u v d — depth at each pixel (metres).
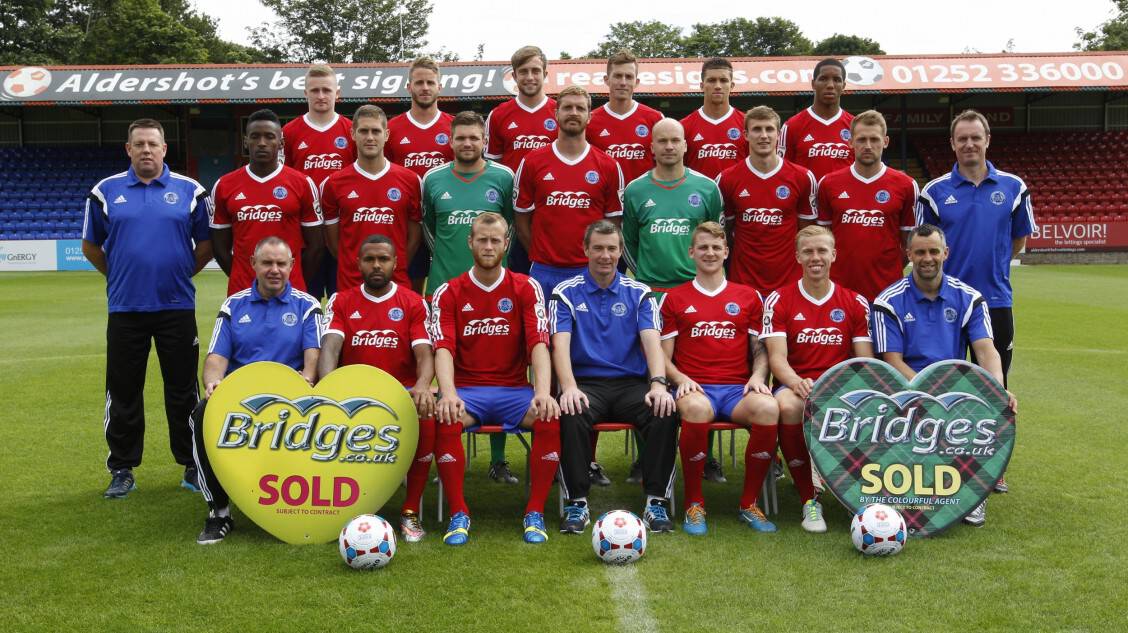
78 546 4.00
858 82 23.89
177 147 28.33
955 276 5.03
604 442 6.25
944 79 23.95
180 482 5.09
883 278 5.41
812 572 3.67
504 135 6.23
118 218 4.84
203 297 15.77
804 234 4.64
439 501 4.39
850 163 6.27
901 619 3.19
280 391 4.17
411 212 5.67
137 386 4.95
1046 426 6.18
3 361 8.96
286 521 4.14
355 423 4.18
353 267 5.58
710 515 4.55
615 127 6.14
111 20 40.81
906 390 4.22
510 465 5.62
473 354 4.62
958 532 4.16
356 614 3.26
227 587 3.52
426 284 6.52
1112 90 23.95
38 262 22.56
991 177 4.95
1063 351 9.33
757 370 4.70
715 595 3.42
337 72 24.42
